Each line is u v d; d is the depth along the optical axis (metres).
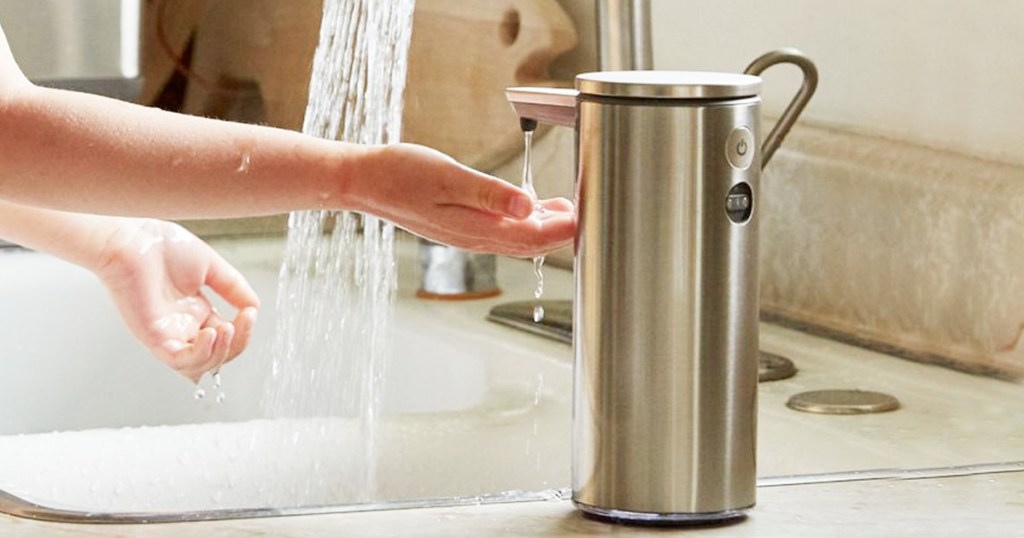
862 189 1.67
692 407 1.01
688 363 1.00
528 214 1.04
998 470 1.20
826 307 1.70
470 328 1.75
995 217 1.58
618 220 0.99
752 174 1.01
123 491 1.25
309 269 1.83
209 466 1.33
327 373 1.76
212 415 1.78
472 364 1.65
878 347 1.65
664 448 1.01
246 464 1.34
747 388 1.03
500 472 1.33
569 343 1.71
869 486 1.15
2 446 1.34
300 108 1.87
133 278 1.37
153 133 1.13
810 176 1.70
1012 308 1.57
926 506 1.10
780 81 1.71
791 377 1.54
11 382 1.76
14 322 1.77
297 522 1.05
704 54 1.75
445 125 1.84
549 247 1.06
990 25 1.59
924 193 1.63
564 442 1.41
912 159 1.64
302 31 1.85
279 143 1.11
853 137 1.67
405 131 1.84
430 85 1.83
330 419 1.49
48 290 1.78
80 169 1.13
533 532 1.02
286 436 1.42
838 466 1.24
